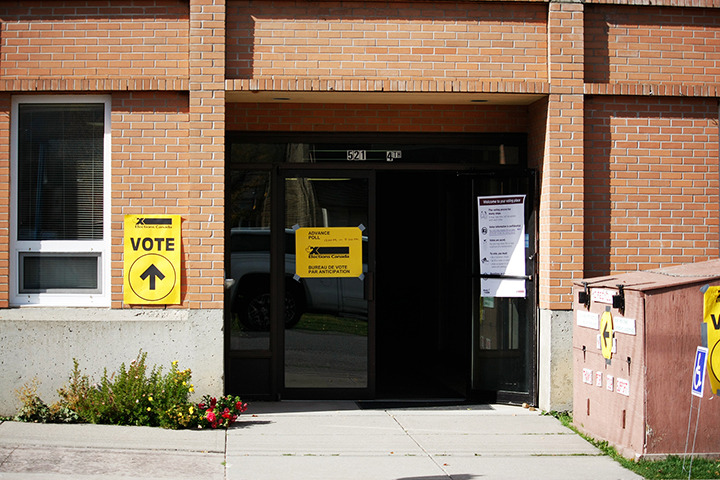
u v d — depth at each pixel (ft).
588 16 29.35
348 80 28.12
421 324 45.01
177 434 24.93
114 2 28.27
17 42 28.19
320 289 30.94
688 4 29.50
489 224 30.66
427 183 44.39
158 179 28.22
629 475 21.40
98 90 28.04
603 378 24.54
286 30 28.37
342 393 30.94
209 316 27.55
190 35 27.84
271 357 30.66
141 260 28.09
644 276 24.59
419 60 28.63
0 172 28.25
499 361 30.60
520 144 31.37
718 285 22.59
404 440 24.94
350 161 30.89
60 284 28.68
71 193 28.73
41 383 27.40
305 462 22.25
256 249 30.81
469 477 21.09
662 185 29.55
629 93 29.09
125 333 27.63
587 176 29.30
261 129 30.50
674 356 22.39
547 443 24.73
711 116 29.81
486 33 28.84
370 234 30.99
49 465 21.25
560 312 28.55
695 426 22.47
